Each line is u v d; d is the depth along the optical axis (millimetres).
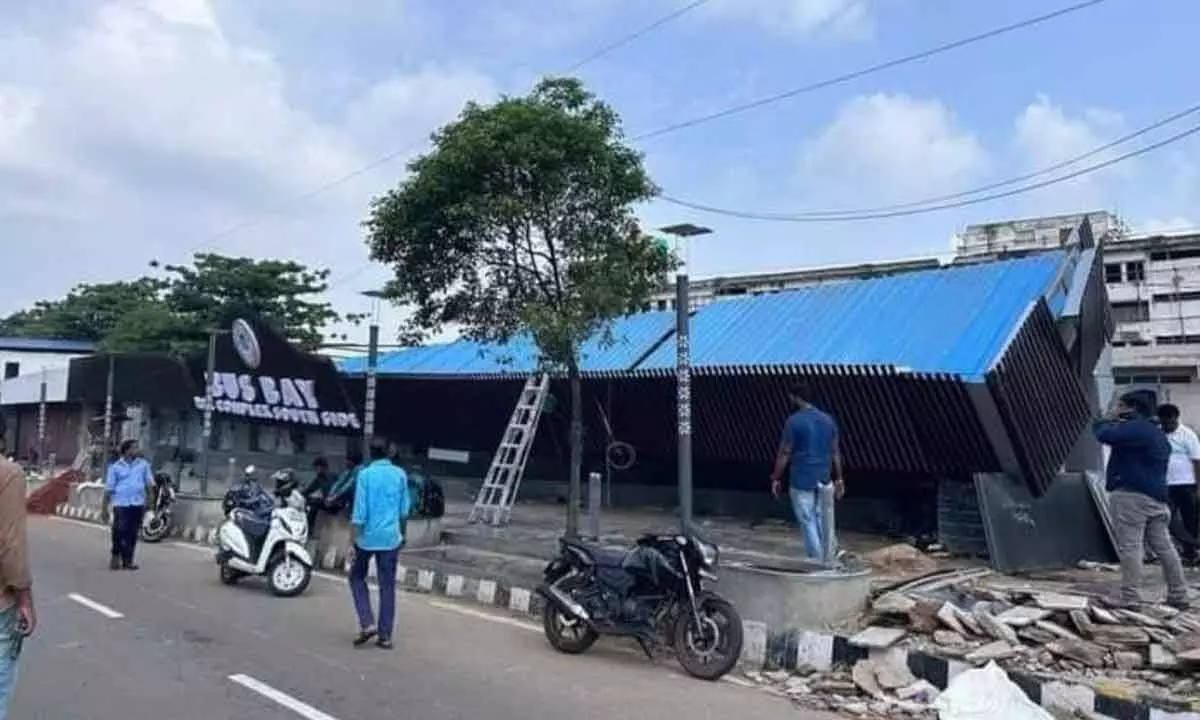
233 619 10273
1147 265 44375
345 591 12484
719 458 17641
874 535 15398
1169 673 7352
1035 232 43562
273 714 6711
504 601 11477
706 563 8266
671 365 16906
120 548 13992
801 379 14953
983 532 13195
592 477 12234
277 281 40125
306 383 23406
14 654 4746
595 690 7629
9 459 4902
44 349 51094
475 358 21422
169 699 7039
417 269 12469
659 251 12453
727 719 6922
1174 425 12180
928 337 14242
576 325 11578
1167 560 8906
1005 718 6816
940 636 8273
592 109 12172
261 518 12508
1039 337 13586
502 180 11664
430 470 24016
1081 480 13719
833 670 8188
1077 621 8258
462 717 6773
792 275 38719
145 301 50375
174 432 32156
